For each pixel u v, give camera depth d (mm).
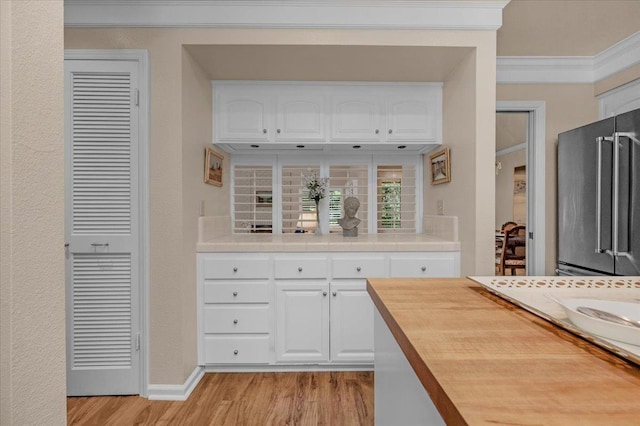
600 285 1054
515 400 457
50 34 850
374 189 3221
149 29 2170
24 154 781
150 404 2109
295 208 3227
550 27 2582
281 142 2797
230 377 2436
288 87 2799
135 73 2174
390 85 2814
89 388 2201
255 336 2447
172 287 2174
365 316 2465
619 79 2891
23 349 775
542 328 750
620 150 2268
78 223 2189
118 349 2207
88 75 2176
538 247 3170
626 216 2236
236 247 2424
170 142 2170
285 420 1940
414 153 3213
